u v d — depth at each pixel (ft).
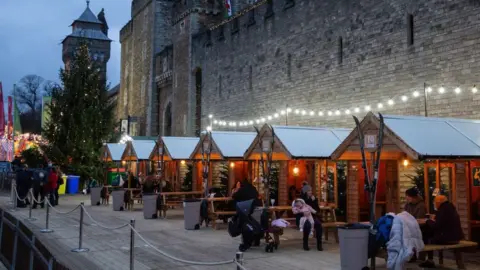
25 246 36.99
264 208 44.11
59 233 52.42
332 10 82.69
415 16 65.41
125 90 210.38
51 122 120.16
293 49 93.15
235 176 76.84
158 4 175.83
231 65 116.16
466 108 56.95
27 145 155.53
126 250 43.04
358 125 36.17
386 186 56.39
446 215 34.91
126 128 176.45
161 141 79.15
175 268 36.14
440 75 60.90
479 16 56.18
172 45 158.71
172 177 92.68
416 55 64.80
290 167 69.00
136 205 88.22
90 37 276.21
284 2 96.43
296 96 91.61
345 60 78.89
